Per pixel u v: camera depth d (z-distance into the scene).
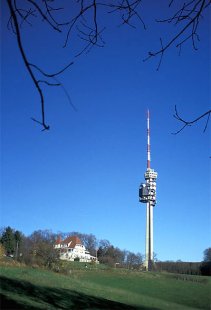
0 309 26.92
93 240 174.62
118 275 97.25
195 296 72.56
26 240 103.56
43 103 4.07
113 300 48.41
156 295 70.50
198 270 132.50
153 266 138.62
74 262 123.50
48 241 96.50
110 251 150.62
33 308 29.05
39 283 48.00
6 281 42.97
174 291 77.94
